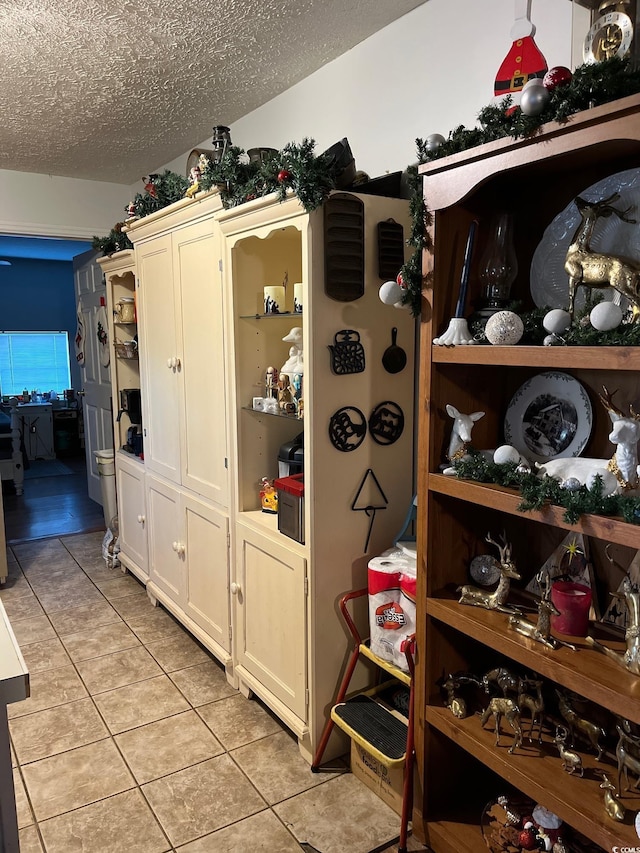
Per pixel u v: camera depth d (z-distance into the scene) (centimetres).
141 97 271
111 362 364
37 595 343
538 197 162
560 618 146
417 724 174
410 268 159
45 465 724
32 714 234
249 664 237
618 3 127
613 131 116
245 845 174
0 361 780
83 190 410
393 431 207
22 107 280
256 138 292
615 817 129
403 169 215
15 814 127
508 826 163
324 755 207
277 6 199
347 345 192
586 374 154
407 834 179
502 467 146
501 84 152
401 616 186
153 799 191
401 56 210
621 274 129
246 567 233
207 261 242
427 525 166
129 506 353
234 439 233
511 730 161
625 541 117
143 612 321
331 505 196
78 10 197
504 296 158
